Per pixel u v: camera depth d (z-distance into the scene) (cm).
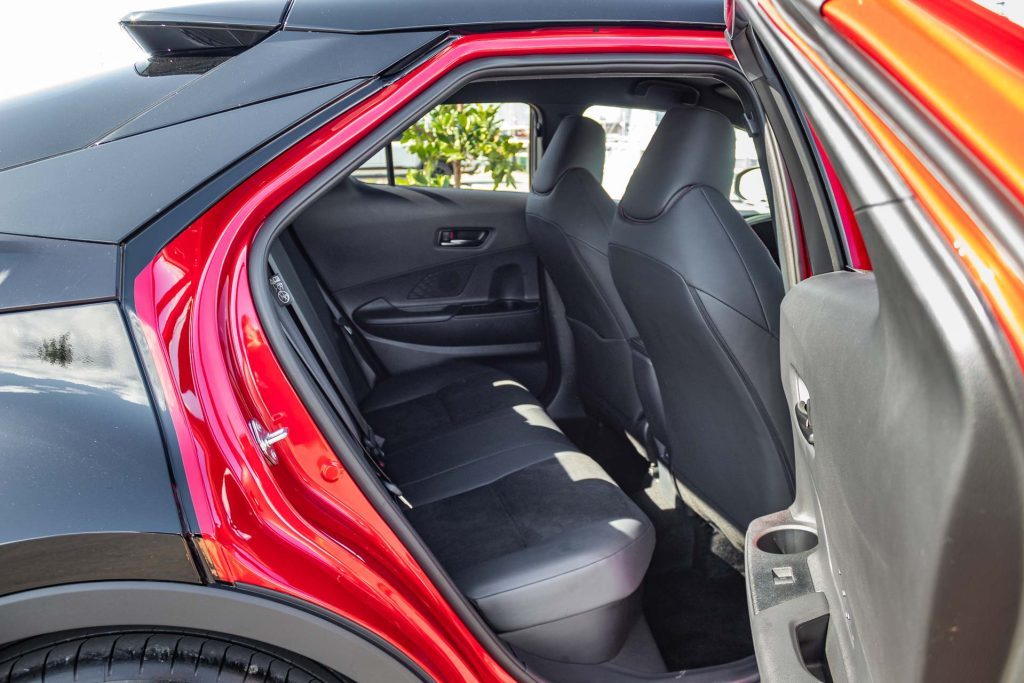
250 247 106
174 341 98
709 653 175
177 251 100
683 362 171
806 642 91
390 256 276
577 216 228
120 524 95
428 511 175
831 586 90
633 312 181
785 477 163
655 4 131
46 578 96
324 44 115
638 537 157
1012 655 54
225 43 121
